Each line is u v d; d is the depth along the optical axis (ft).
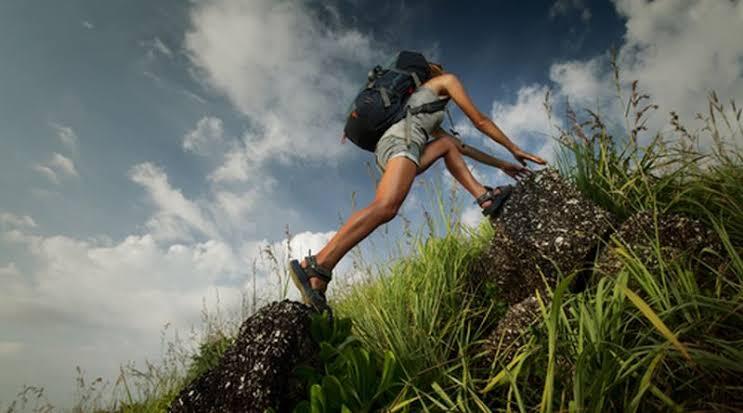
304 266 5.64
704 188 5.67
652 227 5.24
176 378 9.55
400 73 6.55
